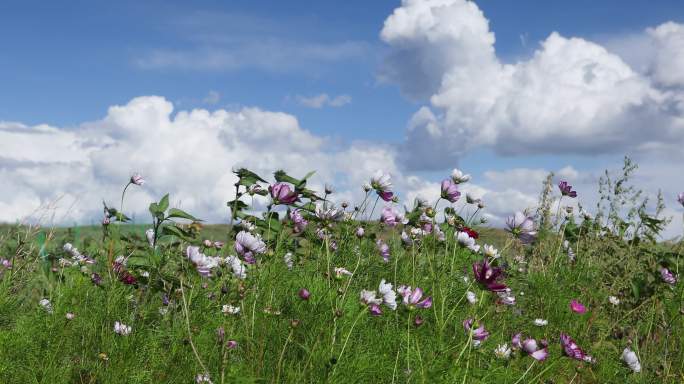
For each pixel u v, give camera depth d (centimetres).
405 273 202
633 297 224
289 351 151
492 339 172
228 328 142
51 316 162
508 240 183
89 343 154
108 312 161
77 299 172
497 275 131
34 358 145
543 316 209
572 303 191
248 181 178
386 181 188
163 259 176
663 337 201
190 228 183
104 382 140
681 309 205
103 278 179
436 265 204
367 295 142
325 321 155
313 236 211
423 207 217
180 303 162
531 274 229
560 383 172
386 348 163
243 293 150
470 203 224
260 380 129
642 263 237
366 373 147
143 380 141
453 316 178
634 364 165
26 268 210
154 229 179
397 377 149
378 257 213
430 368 139
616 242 244
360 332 166
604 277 238
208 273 129
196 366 139
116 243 185
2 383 138
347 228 215
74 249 205
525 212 256
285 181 183
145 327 160
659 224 239
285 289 178
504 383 148
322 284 180
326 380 137
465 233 193
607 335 197
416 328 154
